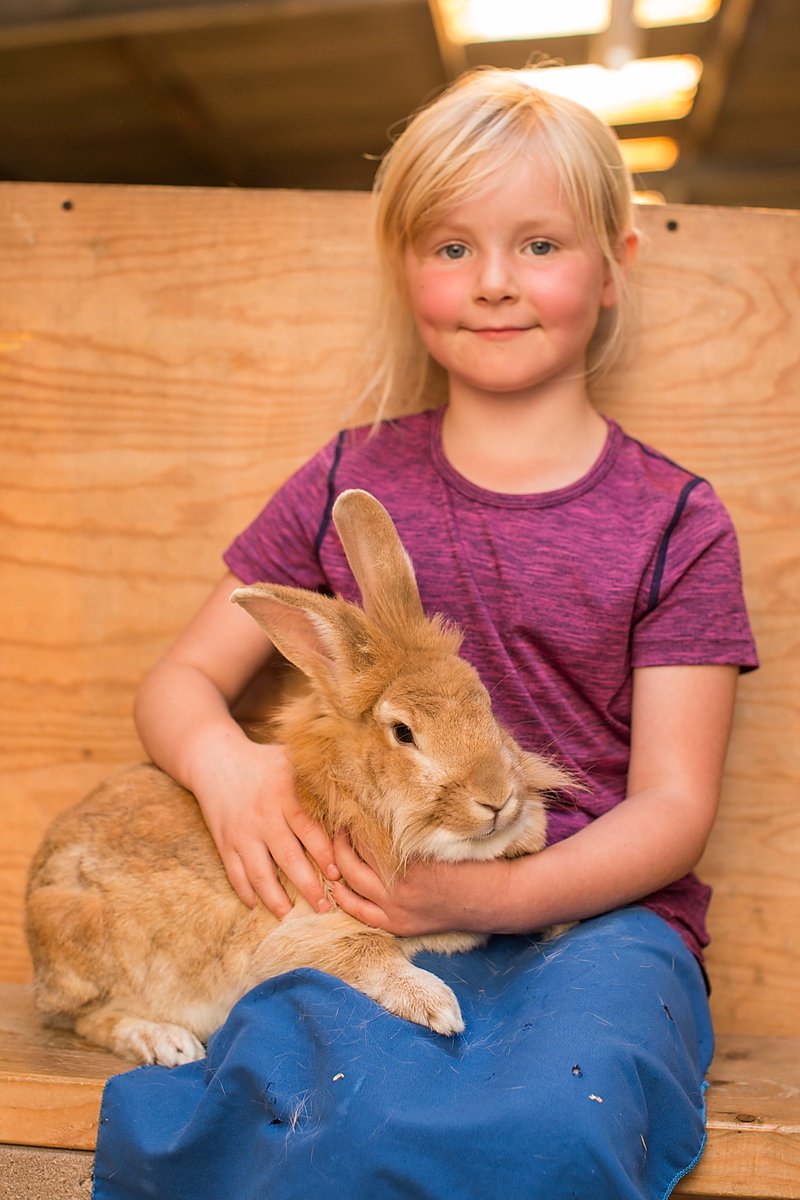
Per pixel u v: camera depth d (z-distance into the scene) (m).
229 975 2.17
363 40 4.73
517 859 2.08
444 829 1.95
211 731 2.35
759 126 6.48
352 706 2.08
